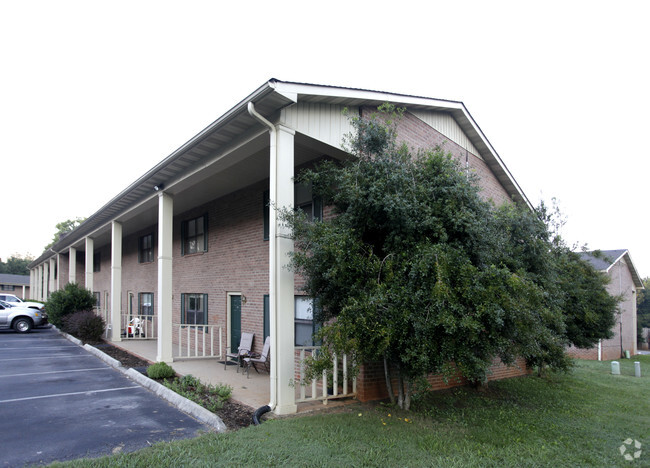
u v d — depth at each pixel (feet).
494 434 19.22
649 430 21.20
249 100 20.95
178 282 49.73
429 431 18.75
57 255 85.97
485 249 19.25
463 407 24.76
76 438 17.35
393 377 25.21
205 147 27.09
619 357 95.76
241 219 38.11
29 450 16.01
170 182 33.58
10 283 189.37
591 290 35.83
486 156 38.70
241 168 31.94
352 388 25.07
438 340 17.56
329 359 17.89
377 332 17.19
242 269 37.45
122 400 23.63
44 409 21.76
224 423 19.19
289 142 22.45
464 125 35.81
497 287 17.47
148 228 61.00
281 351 20.90
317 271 19.95
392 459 15.35
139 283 63.36
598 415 24.32
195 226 47.11
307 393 25.34
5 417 20.33
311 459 14.85
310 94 22.27
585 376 42.06
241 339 35.68
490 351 18.01
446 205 19.15
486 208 20.31
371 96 25.43
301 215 20.88
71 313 57.21
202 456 14.87
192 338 44.83
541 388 32.55
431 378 28.25
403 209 17.98
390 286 18.01
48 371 32.55
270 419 19.72
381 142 20.97
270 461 14.48
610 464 16.24
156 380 27.96
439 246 17.62
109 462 14.32
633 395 32.14
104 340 50.47
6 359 38.55
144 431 18.28
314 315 22.94
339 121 25.12
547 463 15.94
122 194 39.09
